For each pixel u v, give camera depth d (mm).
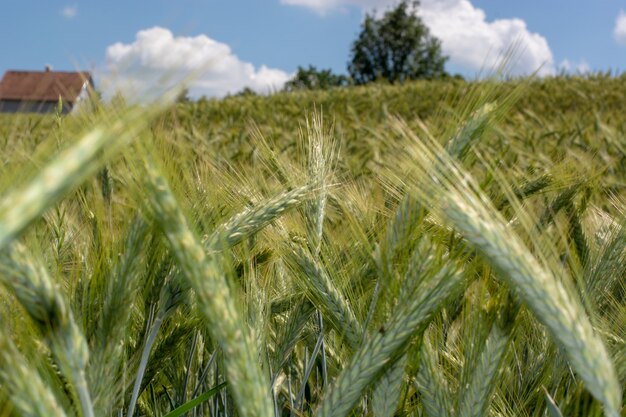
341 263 2270
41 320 1219
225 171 2330
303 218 2332
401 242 1803
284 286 2627
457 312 2424
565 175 2777
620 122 12766
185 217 1381
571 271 2449
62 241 2109
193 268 1279
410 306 1571
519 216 1585
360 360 1539
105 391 1472
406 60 77875
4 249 1169
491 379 1649
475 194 1526
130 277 1493
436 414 1721
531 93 25250
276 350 2211
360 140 12242
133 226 1529
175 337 1942
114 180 2316
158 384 2326
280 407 2418
